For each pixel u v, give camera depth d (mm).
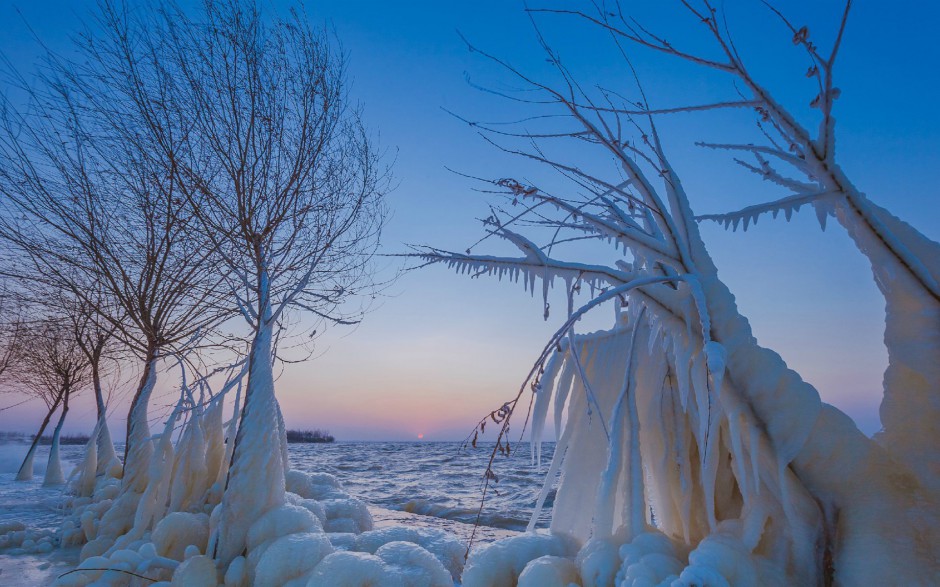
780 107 2715
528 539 3414
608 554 2930
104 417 9961
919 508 2506
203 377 5805
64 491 10492
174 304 8133
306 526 4223
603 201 3400
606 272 3166
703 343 2818
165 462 5398
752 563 2566
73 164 7805
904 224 2895
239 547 4184
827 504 2678
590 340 3998
